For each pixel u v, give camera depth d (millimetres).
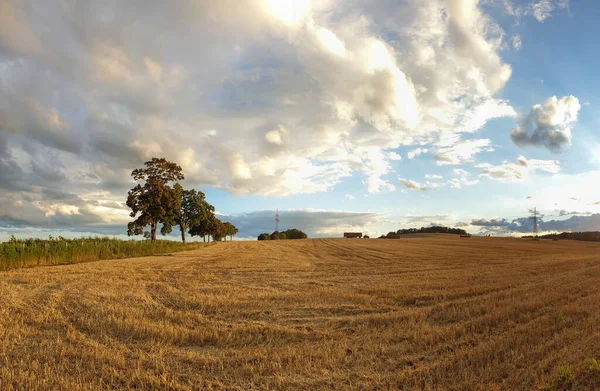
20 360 6199
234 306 10781
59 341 7195
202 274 18281
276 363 6188
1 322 8297
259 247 55531
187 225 66750
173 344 7402
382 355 6684
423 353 6746
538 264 24906
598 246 65375
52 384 5285
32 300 10766
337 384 5473
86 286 13469
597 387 4672
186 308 10477
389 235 102875
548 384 4824
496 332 7695
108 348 6895
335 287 14664
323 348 6996
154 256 33031
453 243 67125
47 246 23891
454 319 9336
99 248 29156
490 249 49344
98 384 5414
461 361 5965
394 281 16578
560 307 9539
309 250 46250
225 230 102688
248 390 5328
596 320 7953
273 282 15961
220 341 7551
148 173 48156
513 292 12547
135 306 10266
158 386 5383
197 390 5336
